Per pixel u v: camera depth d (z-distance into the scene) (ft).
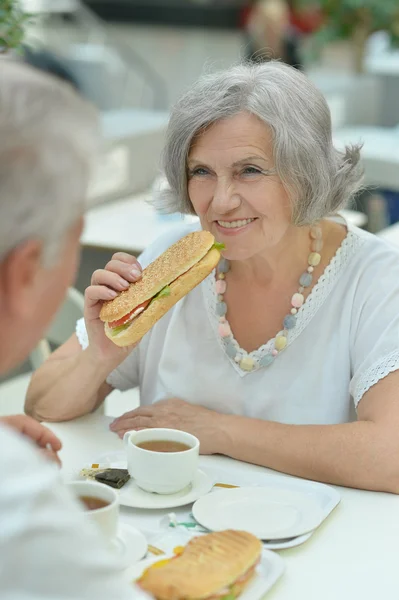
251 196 5.97
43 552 2.92
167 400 6.49
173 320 6.81
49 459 4.85
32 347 3.42
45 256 3.14
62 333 8.77
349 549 4.85
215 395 6.64
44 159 3.03
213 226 6.20
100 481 5.46
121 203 15.25
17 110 3.03
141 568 4.34
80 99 3.28
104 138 3.38
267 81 5.93
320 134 6.05
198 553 4.24
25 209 3.01
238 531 4.46
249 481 5.65
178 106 6.12
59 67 19.36
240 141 5.85
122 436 6.35
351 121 22.80
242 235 6.09
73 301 8.66
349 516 5.25
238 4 28.71
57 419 6.62
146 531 4.92
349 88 22.54
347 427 5.81
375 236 6.85
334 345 6.51
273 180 5.97
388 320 6.31
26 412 6.81
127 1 29.53
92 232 13.15
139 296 5.79
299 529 4.90
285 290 6.58
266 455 5.83
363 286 6.51
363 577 4.56
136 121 17.52
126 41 30.01
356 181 6.49
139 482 5.32
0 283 3.12
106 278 6.09
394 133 20.16
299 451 5.74
